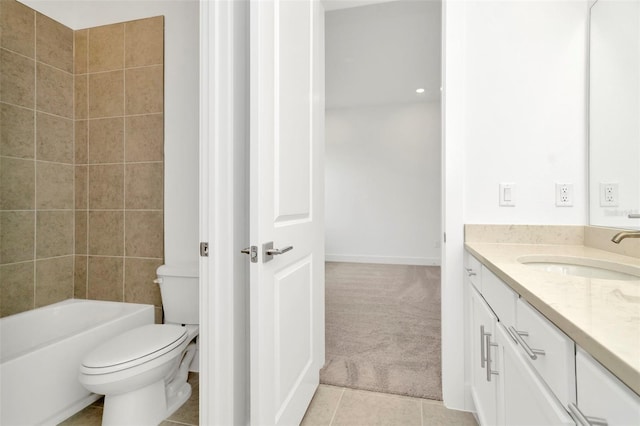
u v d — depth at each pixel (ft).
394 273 15.02
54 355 4.71
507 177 4.86
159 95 6.48
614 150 4.05
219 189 3.65
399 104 17.22
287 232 4.08
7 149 5.92
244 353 4.05
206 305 3.71
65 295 6.82
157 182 6.51
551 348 2.01
